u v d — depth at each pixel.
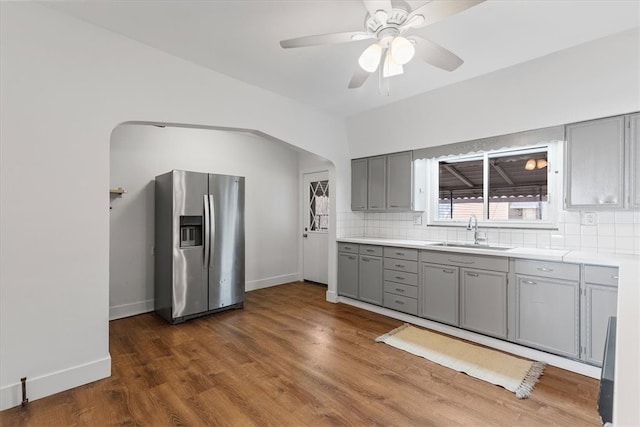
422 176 4.10
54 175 2.13
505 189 3.50
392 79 3.01
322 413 1.93
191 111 2.79
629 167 2.44
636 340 0.91
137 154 3.85
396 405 2.01
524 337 2.68
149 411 1.95
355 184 4.55
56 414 1.92
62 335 2.16
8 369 1.97
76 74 2.21
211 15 2.13
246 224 4.98
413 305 3.48
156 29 2.30
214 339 3.05
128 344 2.93
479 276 2.95
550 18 2.06
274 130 3.46
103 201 2.33
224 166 4.68
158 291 3.80
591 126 2.61
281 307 4.12
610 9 1.97
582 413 1.92
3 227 1.95
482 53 2.51
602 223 2.78
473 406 2.00
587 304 2.37
